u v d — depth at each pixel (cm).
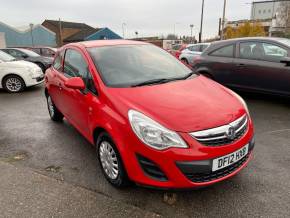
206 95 331
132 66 392
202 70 737
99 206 296
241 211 283
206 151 270
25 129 535
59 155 417
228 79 697
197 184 275
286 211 282
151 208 291
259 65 636
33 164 391
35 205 301
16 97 848
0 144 466
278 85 618
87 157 408
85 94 372
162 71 399
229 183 329
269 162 376
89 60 387
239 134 298
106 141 324
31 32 4078
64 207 296
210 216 278
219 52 715
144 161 280
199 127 275
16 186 336
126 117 291
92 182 341
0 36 3062
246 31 4144
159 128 272
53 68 539
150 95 321
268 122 532
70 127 538
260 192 312
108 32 4462
